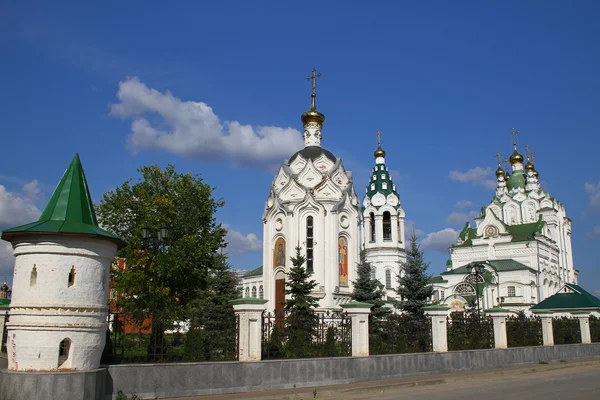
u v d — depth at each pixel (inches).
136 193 1555.1
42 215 652.1
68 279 614.9
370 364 901.8
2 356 812.0
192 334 779.4
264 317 840.9
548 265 3848.4
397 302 1811.0
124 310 1476.4
